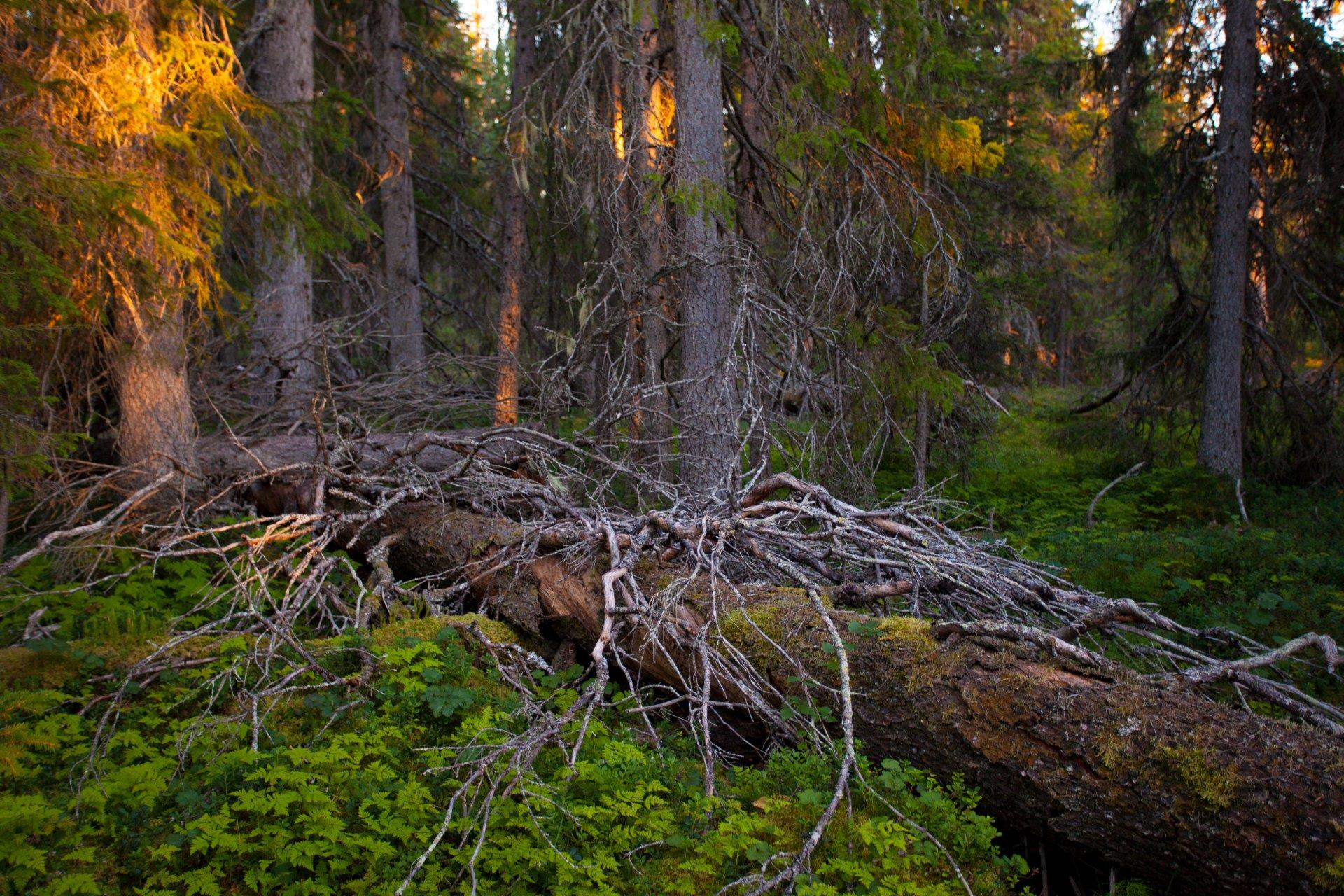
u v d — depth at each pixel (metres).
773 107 7.93
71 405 6.71
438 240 15.34
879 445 8.53
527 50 11.70
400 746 4.07
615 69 9.01
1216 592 6.91
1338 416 12.42
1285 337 13.07
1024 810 3.62
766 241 9.11
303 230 7.29
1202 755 3.16
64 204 5.37
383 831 3.25
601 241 9.46
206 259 6.38
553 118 8.66
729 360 6.84
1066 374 26.88
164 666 4.56
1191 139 12.49
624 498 7.83
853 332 7.86
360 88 13.72
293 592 5.84
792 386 7.87
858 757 3.94
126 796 3.56
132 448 6.75
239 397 9.45
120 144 6.04
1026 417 16.64
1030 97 14.54
